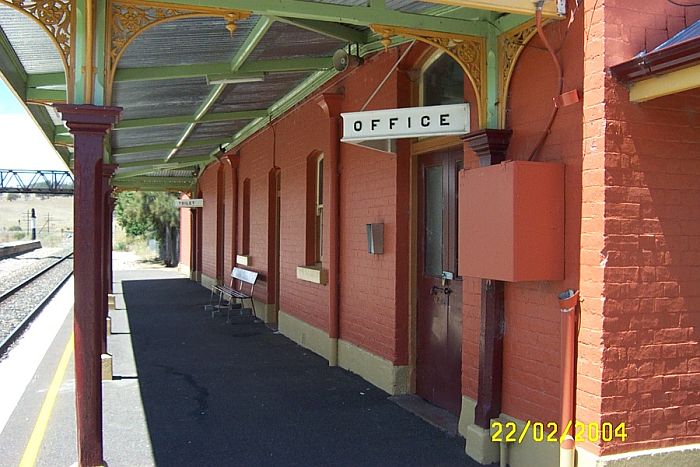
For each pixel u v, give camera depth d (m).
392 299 6.66
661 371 3.92
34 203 126.12
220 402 6.50
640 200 3.87
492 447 4.79
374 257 7.10
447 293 6.00
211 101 8.42
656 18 3.92
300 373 7.73
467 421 5.22
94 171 4.04
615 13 3.84
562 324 3.99
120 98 7.68
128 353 9.12
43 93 6.45
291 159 10.33
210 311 13.88
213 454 5.04
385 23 4.52
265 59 6.97
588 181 3.91
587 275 3.92
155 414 6.09
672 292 3.95
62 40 3.96
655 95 3.70
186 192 24.55
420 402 6.37
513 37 4.66
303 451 5.09
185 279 23.91
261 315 12.52
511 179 4.11
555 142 4.30
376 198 7.04
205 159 16.55
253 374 7.71
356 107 7.55
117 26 4.05
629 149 3.85
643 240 3.88
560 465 4.02
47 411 6.30
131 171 16.22
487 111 4.79
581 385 3.95
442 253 6.12
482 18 4.81
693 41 3.31
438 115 5.00
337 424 5.75
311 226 9.65
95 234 4.08
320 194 9.56
